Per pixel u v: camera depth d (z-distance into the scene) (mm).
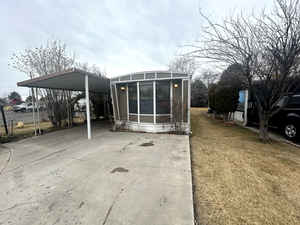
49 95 7918
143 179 2453
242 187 2230
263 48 3729
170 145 4340
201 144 4512
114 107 6930
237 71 4477
